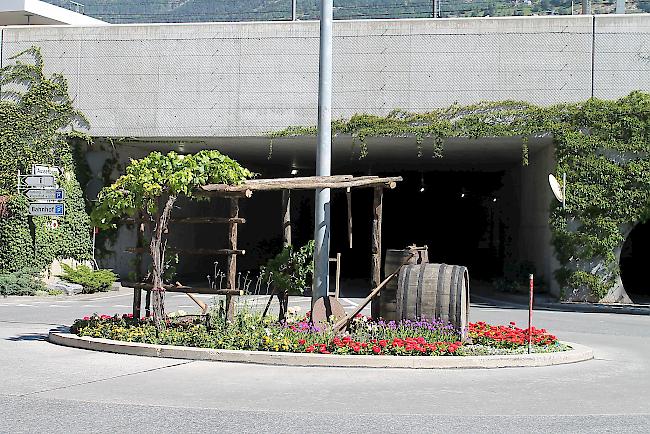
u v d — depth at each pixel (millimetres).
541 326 21188
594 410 9711
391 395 10367
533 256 34469
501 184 46906
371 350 13031
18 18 44094
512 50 29500
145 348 13359
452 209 50344
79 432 8102
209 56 31453
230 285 14352
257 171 43594
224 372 11852
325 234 15602
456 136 29688
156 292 14586
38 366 12266
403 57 30047
